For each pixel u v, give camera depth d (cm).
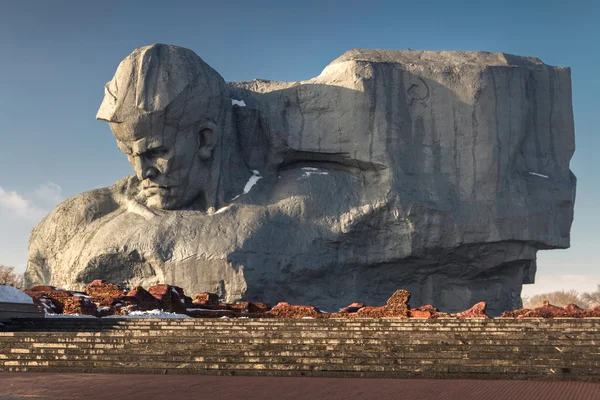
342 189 7112
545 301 3228
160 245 6388
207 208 6806
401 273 7306
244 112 7175
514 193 7325
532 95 7738
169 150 6538
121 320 2544
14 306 2678
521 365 1802
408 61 7456
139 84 6344
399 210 6975
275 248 6569
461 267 7394
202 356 1989
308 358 1927
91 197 7075
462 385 1644
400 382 1709
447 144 7275
